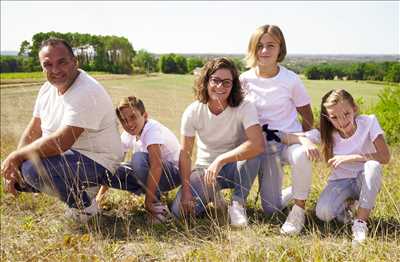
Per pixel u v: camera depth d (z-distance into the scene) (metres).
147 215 4.15
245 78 4.21
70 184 3.87
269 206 4.01
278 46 4.04
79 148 3.93
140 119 4.05
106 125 3.96
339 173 3.74
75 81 3.83
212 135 4.02
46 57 3.69
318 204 3.66
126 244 3.55
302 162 3.58
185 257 3.15
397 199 4.08
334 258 2.96
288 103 4.11
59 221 4.11
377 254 3.02
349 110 3.58
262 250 3.11
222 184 4.14
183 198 3.92
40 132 4.36
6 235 3.85
